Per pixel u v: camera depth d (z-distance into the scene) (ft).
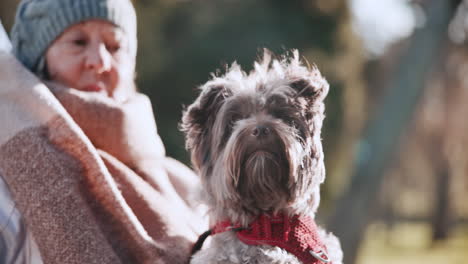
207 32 54.60
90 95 9.30
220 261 8.61
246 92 9.37
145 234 8.52
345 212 37.04
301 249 8.66
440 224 100.53
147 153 9.86
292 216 9.10
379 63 77.92
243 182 9.09
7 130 8.24
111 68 10.02
